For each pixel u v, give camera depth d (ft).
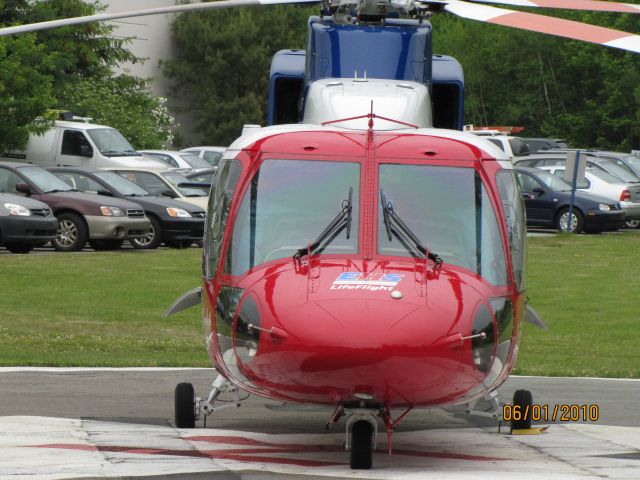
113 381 93.40
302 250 61.41
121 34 497.87
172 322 134.82
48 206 189.26
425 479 56.29
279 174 64.23
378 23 96.73
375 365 55.98
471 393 60.29
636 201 270.05
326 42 94.89
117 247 205.16
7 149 256.93
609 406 86.28
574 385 98.17
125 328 128.98
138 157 259.19
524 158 280.31
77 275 164.76
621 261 201.87
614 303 158.71
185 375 98.12
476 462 62.69
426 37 95.61
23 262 175.83
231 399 86.22
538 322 74.23
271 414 80.74
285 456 63.62
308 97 77.61
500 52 497.87
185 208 211.41
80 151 255.29
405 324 56.39
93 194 204.33
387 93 76.28
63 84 338.75
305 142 65.05
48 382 91.81
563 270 189.37
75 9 337.11
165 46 519.19
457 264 61.93
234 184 64.95
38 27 92.27
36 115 253.24
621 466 61.46
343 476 57.11
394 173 63.93
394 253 61.62
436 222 62.90
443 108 107.24
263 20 532.32
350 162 64.23
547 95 490.08
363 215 62.59
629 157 295.28
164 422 75.15
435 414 81.71
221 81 530.68
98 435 68.80
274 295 59.06
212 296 64.18
